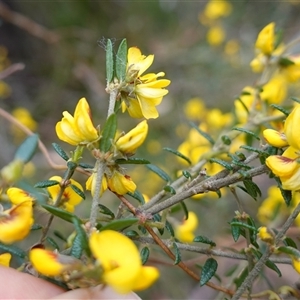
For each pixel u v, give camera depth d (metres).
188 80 0.42
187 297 0.30
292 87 0.30
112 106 0.13
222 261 0.28
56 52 0.42
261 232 0.13
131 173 0.32
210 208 0.30
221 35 0.41
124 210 0.15
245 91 0.20
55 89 0.41
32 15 0.45
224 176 0.14
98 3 0.45
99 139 0.12
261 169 0.13
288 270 0.28
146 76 0.14
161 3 0.47
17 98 0.43
